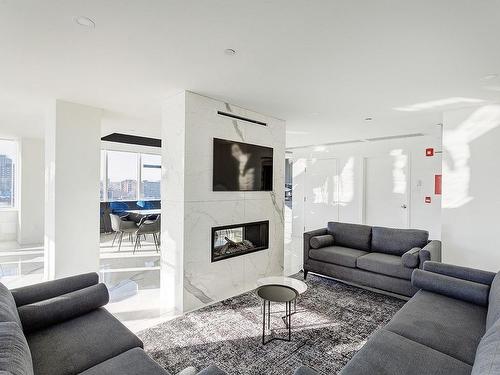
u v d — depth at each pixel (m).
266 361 2.16
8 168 6.98
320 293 3.54
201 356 2.22
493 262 3.55
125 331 1.79
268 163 4.22
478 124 3.65
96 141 3.80
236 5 1.68
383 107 3.75
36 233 6.64
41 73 2.69
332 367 2.09
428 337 1.75
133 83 2.95
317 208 7.32
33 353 1.53
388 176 6.21
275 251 4.34
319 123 4.69
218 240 3.67
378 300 3.32
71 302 1.92
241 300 3.34
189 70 2.62
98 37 2.05
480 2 1.62
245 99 3.46
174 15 1.78
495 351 1.16
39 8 1.70
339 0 1.62
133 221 6.69
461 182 3.76
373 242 4.10
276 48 2.20
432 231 5.63
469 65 2.46
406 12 1.72
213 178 3.43
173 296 3.23
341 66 2.51
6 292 1.75
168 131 3.39
